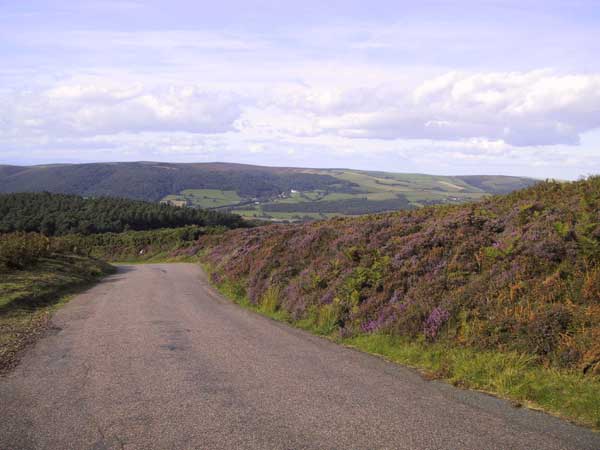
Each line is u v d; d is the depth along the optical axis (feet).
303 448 15.85
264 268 58.70
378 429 17.39
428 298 33.19
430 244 41.34
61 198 325.62
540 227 34.81
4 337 34.91
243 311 49.14
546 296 27.63
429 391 22.08
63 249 109.81
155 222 307.78
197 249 162.91
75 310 48.55
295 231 72.28
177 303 54.39
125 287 72.02
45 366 26.73
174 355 29.27
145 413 19.20
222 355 29.30
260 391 22.02
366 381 23.73
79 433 17.24
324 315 38.86
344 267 45.98
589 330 23.73
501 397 21.13
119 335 35.60
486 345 26.53
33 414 19.19
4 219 273.54
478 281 32.14
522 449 15.58
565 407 19.30
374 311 36.27
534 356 23.90
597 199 36.45
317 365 26.99
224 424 17.98
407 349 29.17
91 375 24.86
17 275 66.74
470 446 15.87
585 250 29.37
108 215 292.61
